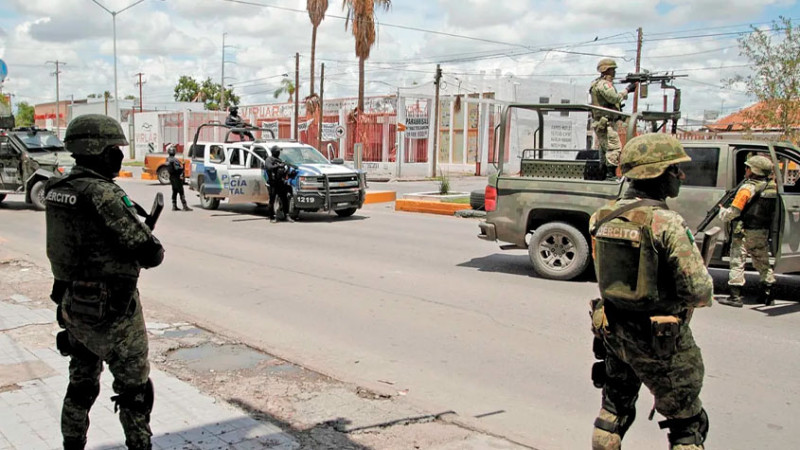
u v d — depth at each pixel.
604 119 8.65
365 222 15.63
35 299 7.47
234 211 17.91
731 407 4.68
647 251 2.94
